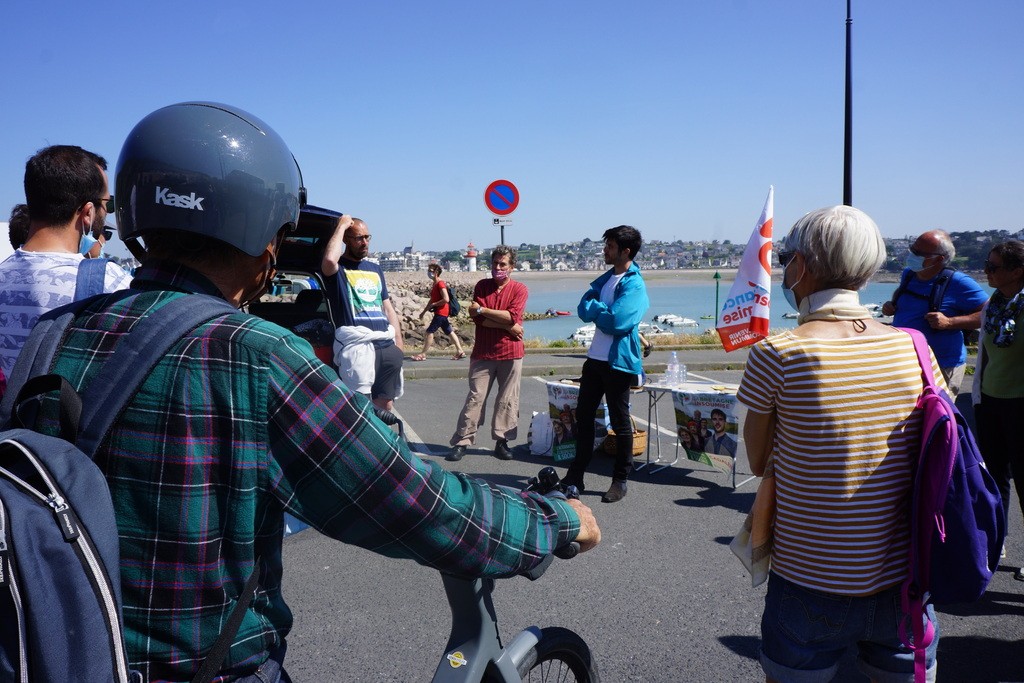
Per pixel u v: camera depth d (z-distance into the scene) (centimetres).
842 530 205
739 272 400
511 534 140
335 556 455
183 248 129
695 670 334
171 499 111
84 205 284
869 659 220
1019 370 411
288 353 116
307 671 328
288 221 140
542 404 965
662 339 1644
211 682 114
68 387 113
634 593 410
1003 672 333
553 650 217
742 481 621
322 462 116
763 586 418
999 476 434
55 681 97
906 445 205
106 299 127
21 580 97
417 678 324
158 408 112
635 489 599
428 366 1255
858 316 216
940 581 199
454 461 670
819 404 204
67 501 104
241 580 115
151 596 112
